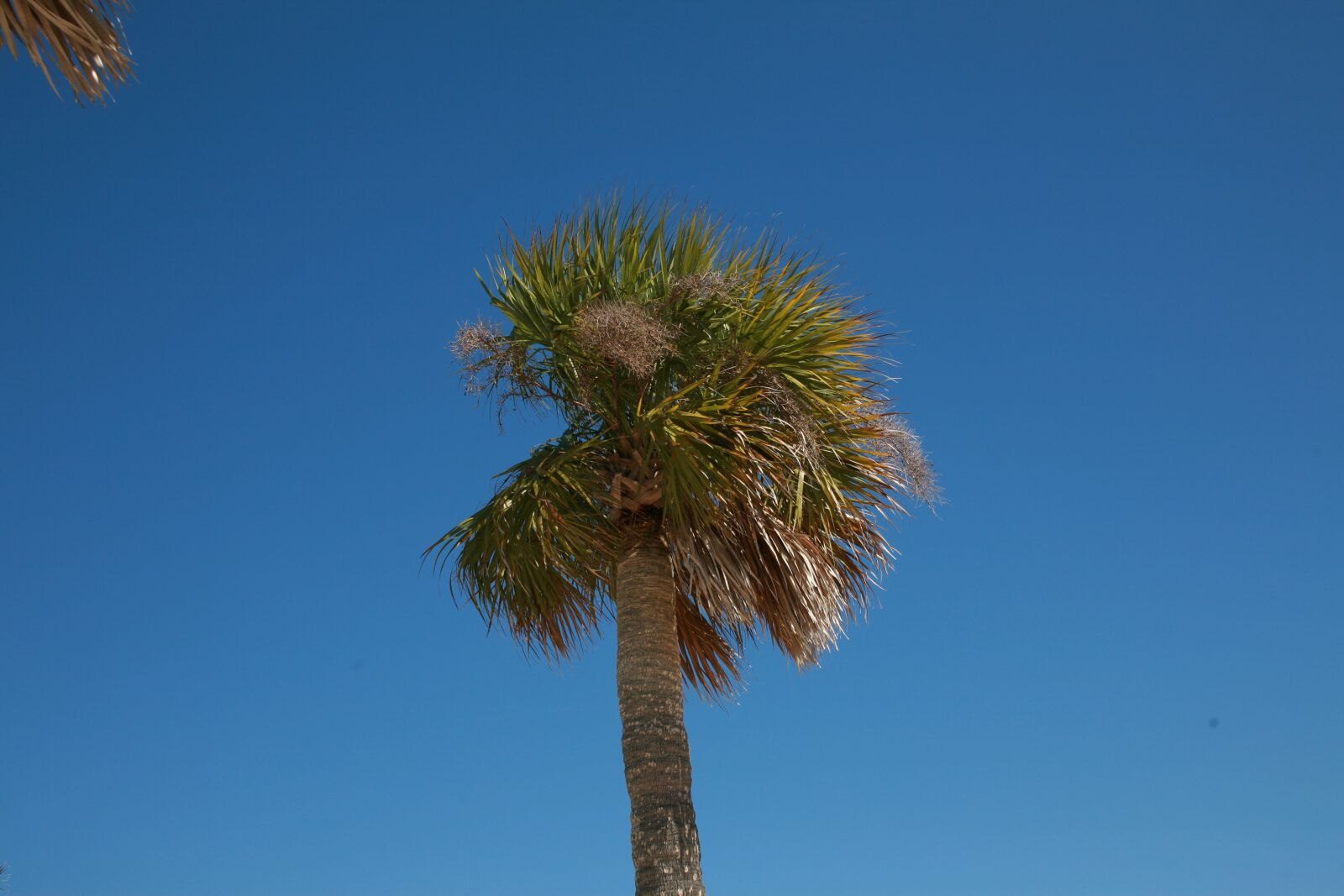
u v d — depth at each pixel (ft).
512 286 32.55
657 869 27.40
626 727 29.32
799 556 30.25
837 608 30.94
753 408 31.30
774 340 31.32
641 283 32.37
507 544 31.91
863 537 32.89
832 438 32.01
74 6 16.26
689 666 34.22
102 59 16.44
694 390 31.12
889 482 32.30
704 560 29.91
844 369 32.27
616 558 32.30
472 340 30.68
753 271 31.81
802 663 30.86
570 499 32.04
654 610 30.58
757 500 30.58
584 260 32.14
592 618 34.19
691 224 32.81
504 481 32.78
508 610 33.96
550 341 31.55
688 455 29.53
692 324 31.45
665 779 28.48
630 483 31.42
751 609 30.09
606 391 31.65
